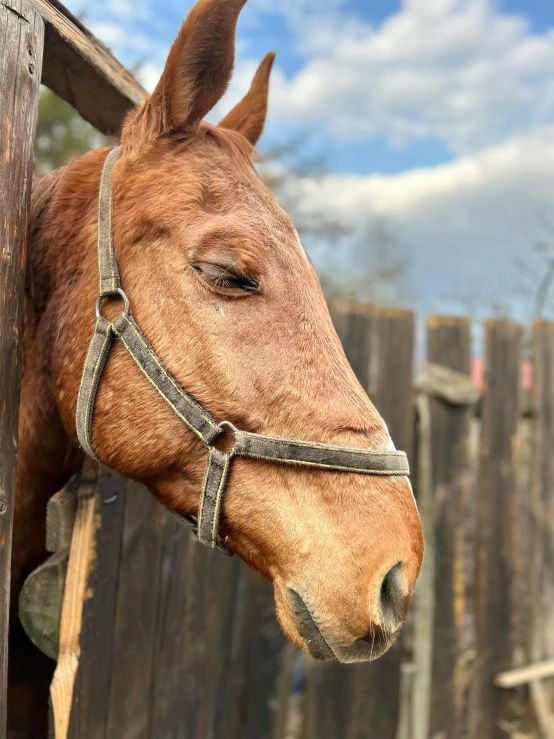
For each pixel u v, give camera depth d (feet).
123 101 5.78
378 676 9.54
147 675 5.92
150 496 5.81
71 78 5.44
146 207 4.12
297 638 3.85
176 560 6.41
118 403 4.10
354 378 4.18
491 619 10.17
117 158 4.58
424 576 9.48
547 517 10.70
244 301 3.98
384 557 3.68
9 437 3.99
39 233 4.84
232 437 3.92
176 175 4.18
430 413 9.58
